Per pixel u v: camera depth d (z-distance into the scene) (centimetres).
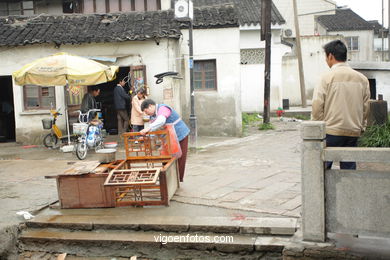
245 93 2000
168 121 648
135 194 577
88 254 498
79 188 579
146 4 1497
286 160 848
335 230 413
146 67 1227
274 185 641
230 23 1267
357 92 456
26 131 1257
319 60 2461
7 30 1289
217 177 717
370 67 1142
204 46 1298
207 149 1064
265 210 524
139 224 505
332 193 410
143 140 631
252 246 450
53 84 1014
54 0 1546
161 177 561
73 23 1313
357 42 3031
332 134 459
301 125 410
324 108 465
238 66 1290
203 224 487
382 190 390
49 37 1220
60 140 1151
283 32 2564
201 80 1326
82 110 1126
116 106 1202
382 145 807
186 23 1277
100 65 1045
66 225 527
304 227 423
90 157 1016
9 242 508
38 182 745
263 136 1281
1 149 1192
